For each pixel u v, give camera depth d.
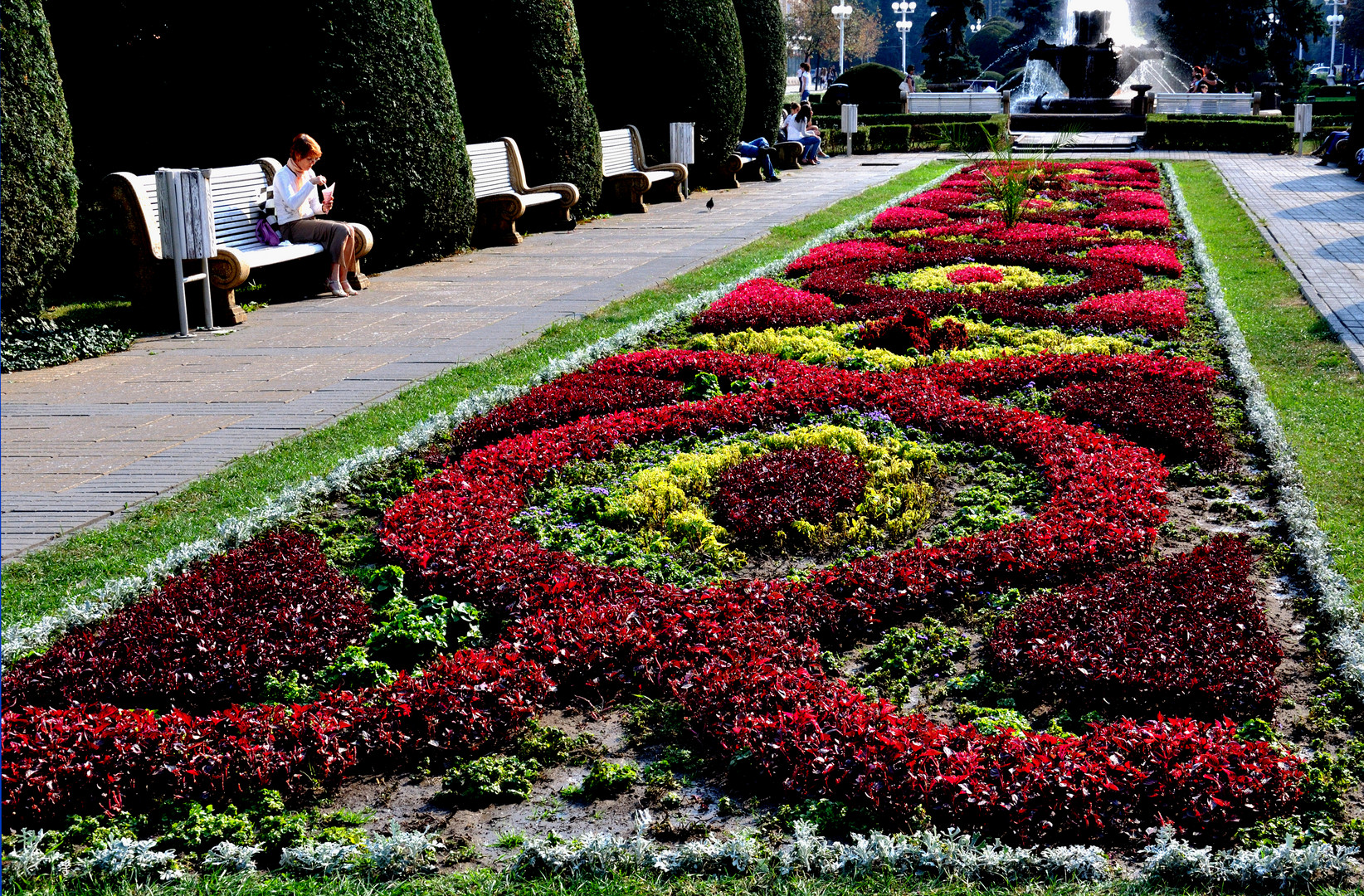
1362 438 6.71
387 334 9.84
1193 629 4.41
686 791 3.75
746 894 3.18
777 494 6.05
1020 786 3.48
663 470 6.46
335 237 11.55
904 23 71.81
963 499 6.13
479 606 4.98
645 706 4.25
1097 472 6.23
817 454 6.52
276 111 12.52
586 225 17.14
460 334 9.78
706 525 5.72
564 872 3.32
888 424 7.15
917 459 6.65
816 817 3.54
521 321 10.23
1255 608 4.60
